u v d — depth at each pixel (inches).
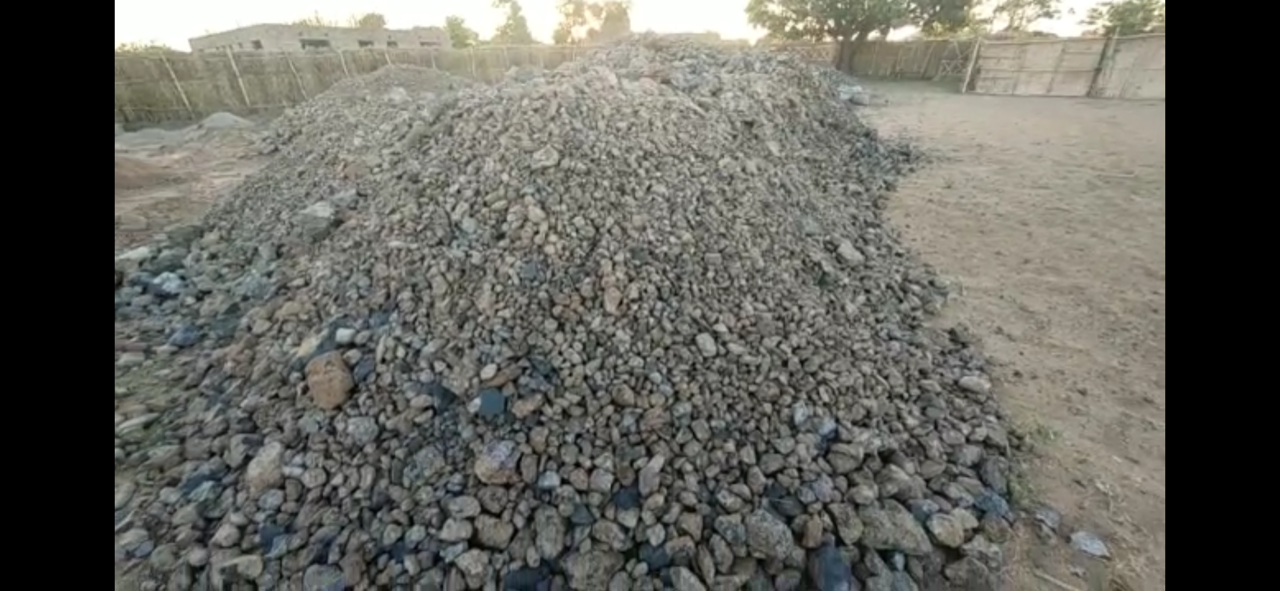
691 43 315.6
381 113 297.7
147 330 141.9
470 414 95.4
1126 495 98.7
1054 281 175.8
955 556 86.9
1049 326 152.5
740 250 137.5
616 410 96.9
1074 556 88.3
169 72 491.5
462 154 152.4
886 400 112.9
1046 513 95.6
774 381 107.1
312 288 133.0
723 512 86.4
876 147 309.6
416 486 88.0
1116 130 365.7
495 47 717.3
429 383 101.6
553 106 160.4
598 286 115.0
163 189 268.2
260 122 495.8
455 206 134.8
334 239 151.0
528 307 110.6
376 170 186.1
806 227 172.2
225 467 95.8
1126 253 189.9
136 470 96.3
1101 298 164.1
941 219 225.3
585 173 138.9
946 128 402.6
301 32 806.5
